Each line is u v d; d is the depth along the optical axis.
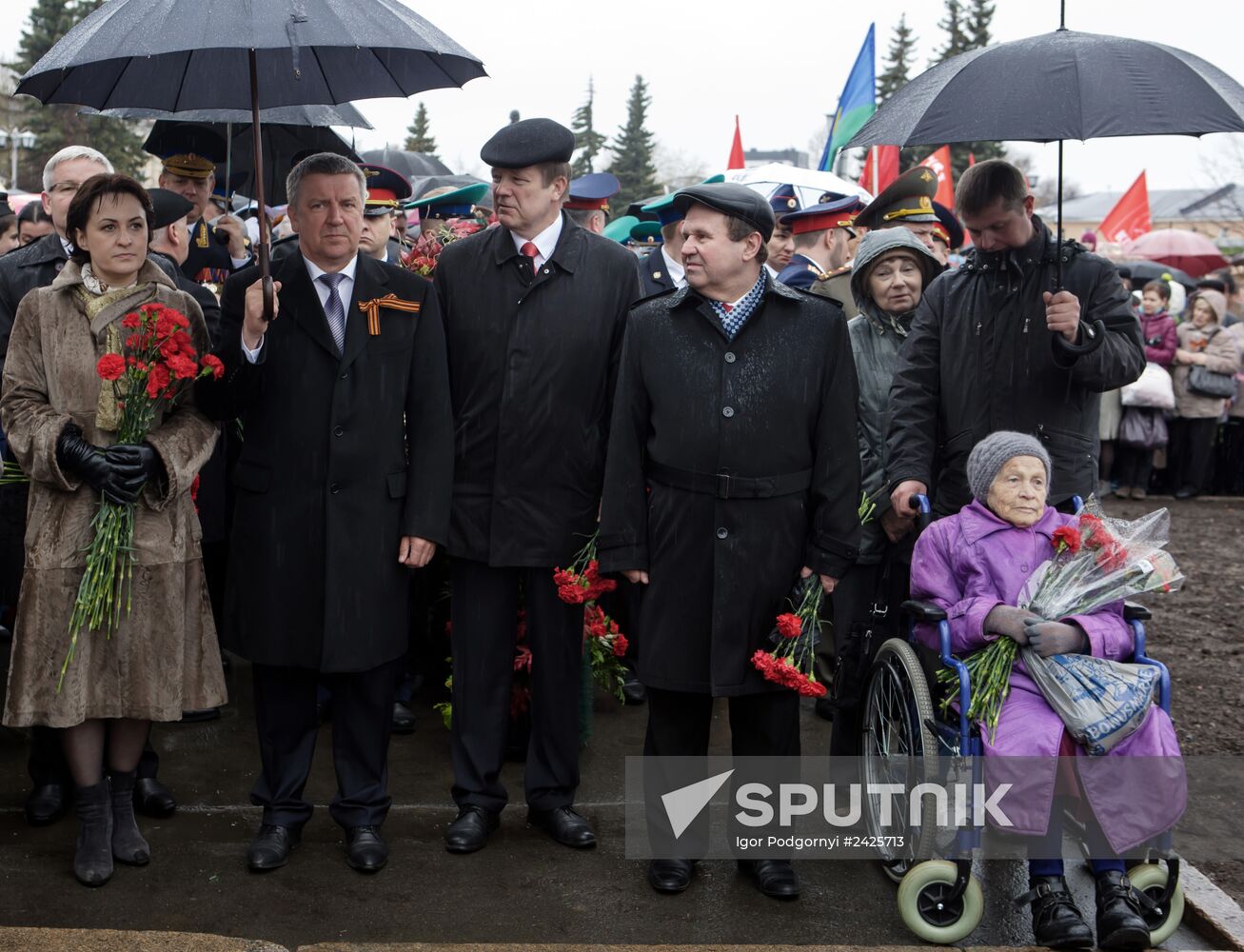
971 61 3.96
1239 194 38.50
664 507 3.89
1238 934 3.63
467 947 3.37
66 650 3.69
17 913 3.59
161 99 3.96
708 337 3.88
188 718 5.24
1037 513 3.88
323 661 3.83
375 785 4.05
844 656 4.30
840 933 3.64
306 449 3.88
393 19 3.47
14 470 4.20
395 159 12.44
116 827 3.93
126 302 3.82
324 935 3.54
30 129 33.00
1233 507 11.86
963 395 4.29
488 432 4.15
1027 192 4.15
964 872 3.50
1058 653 3.68
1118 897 3.52
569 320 4.12
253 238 7.87
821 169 10.80
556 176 4.10
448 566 5.23
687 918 3.71
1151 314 12.20
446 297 4.22
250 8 3.25
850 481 3.87
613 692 5.61
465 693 4.20
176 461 3.75
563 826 4.19
